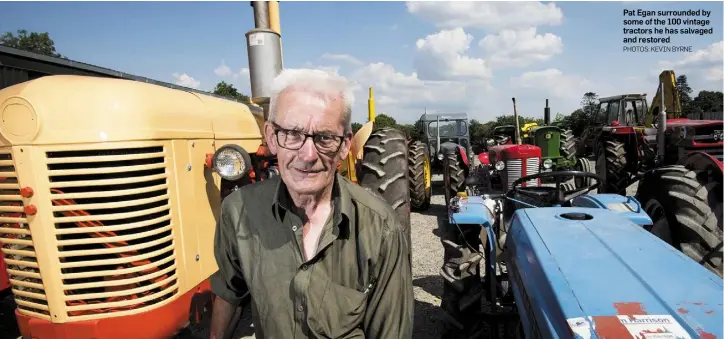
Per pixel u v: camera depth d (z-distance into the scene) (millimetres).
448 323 2754
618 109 9953
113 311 1940
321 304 1227
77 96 1884
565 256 1684
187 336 2455
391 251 1274
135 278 1938
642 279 1437
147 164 1982
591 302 1338
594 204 2668
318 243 1246
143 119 1965
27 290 1989
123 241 1912
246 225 1331
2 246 2000
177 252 2131
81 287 1889
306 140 1222
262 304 1275
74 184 1842
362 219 1271
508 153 7164
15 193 1898
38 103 1821
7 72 3592
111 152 1906
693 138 6285
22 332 2025
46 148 1820
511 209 3643
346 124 1291
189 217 2229
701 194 2924
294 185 1256
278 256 1272
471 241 2904
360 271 1256
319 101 1225
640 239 1819
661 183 3174
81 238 1914
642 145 7102
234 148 2316
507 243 2438
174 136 2146
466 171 7266
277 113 1257
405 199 3391
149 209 1972
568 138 9680
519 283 2016
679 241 3027
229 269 1456
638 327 1192
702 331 1141
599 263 1594
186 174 2227
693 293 1333
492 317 2658
